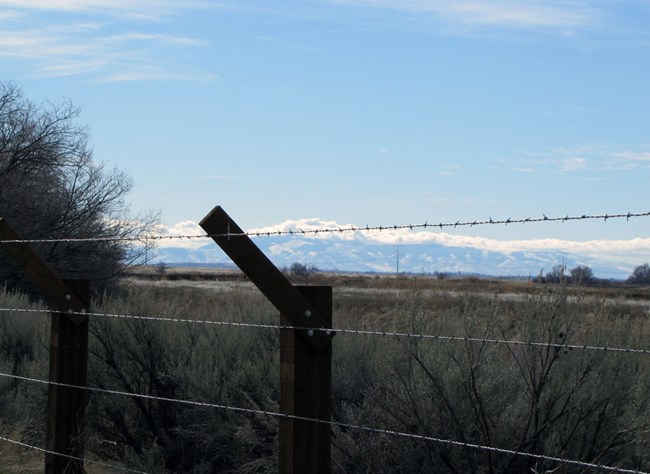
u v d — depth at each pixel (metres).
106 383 12.13
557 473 7.37
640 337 8.46
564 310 8.00
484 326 8.62
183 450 11.35
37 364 14.05
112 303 15.15
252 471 10.43
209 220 5.52
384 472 8.62
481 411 7.99
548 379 8.08
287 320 5.56
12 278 35.88
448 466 8.21
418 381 8.73
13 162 37.59
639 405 8.27
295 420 5.52
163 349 12.35
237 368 11.87
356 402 9.98
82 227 37.09
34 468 10.10
